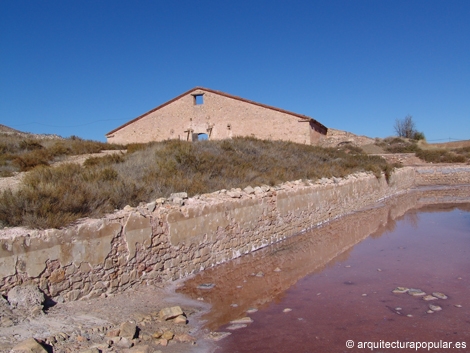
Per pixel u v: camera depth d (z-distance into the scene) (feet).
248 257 33.58
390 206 67.56
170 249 26.45
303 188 46.42
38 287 18.71
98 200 24.81
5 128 123.03
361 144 133.59
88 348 15.49
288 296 23.73
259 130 98.73
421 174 108.58
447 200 72.64
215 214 31.04
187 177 38.63
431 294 23.25
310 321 19.76
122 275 22.89
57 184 26.94
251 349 16.80
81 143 73.92
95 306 20.20
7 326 15.90
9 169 47.09
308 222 47.29
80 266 20.62
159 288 24.71
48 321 17.25
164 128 109.09
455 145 160.66
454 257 31.71
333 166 68.69
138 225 24.07
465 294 23.02
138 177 35.53
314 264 31.22
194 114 105.91
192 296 23.73
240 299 23.22
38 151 59.47
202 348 16.88
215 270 29.40
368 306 21.62
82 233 20.83
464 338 17.31
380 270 28.81
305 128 94.32
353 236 42.39
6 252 17.79
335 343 17.20
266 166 53.06
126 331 17.19
